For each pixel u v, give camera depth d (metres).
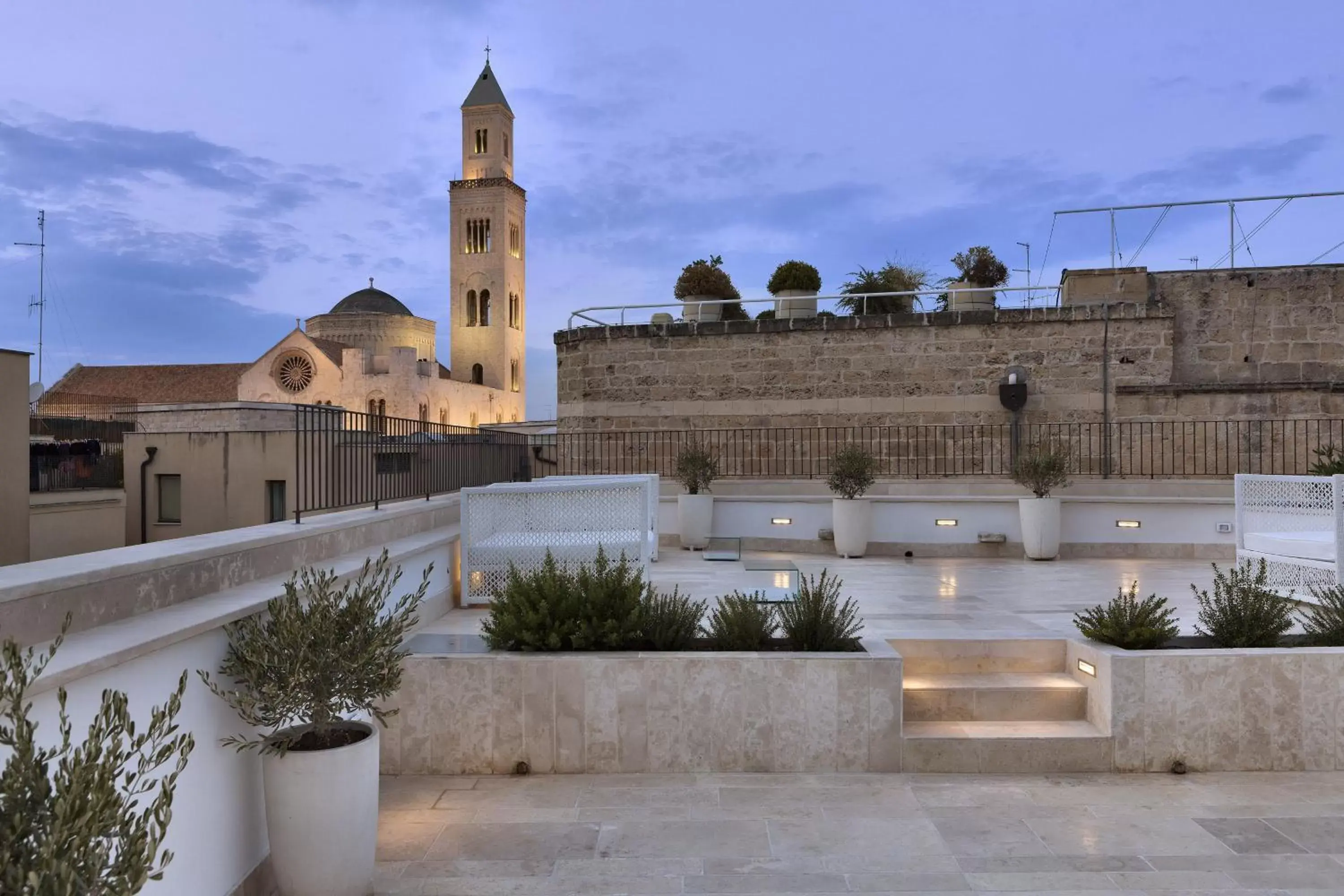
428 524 8.34
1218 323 14.14
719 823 4.64
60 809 2.06
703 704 5.36
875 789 5.09
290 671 3.52
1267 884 3.93
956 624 6.88
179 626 3.31
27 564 3.37
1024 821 4.63
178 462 19.58
